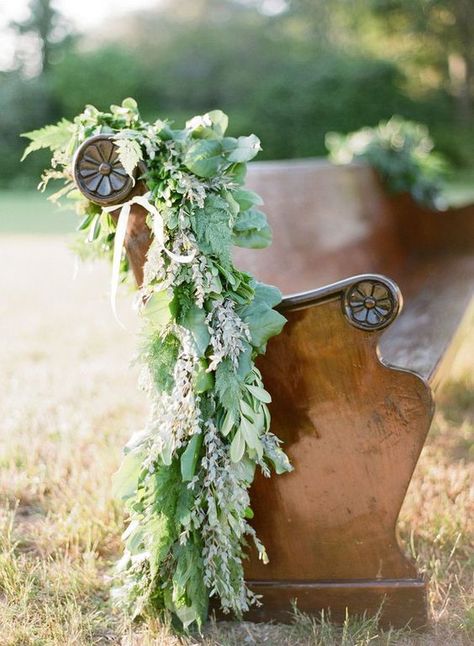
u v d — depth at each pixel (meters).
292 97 22.64
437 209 5.88
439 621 2.43
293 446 2.39
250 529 2.34
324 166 5.13
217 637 2.38
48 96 24.36
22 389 4.62
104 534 2.94
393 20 23.80
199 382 2.21
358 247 4.99
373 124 22.42
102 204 2.24
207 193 2.27
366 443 2.36
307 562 2.46
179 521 2.28
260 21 26.77
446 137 21.70
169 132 2.30
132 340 5.88
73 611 2.42
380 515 2.40
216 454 2.23
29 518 3.10
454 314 3.87
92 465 3.48
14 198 20.22
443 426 4.03
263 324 2.23
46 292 7.95
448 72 23.80
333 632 2.39
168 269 2.19
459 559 2.78
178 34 26.94
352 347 2.30
